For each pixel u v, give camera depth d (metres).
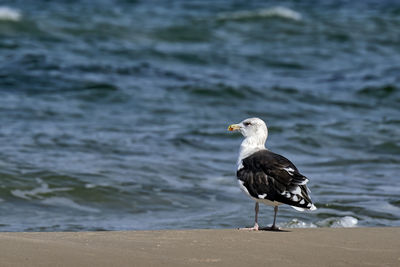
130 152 14.69
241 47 31.61
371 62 29.56
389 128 18.23
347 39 34.62
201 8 42.69
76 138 15.70
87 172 12.64
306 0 49.34
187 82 23.81
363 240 7.41
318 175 13.31
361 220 10.03
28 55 26.56
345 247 6.97
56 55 27.11
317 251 6.72
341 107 21.44
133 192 11.66
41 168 12.66
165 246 6.78
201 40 32.75
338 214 10.35
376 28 37.47
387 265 6.17
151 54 28.61
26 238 6.98
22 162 13.02
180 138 16.47
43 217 10.24
